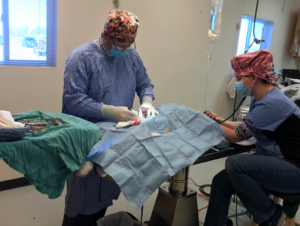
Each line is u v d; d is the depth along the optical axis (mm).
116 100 1551
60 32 2369
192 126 1490
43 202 2277
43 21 2338
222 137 1476
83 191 1529
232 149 1502
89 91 1496
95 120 1534
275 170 1375
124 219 1652
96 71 1457
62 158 961
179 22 3107
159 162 1219
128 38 1349
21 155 892
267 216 1459
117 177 1122
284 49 4492
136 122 1393
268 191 1556
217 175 1717
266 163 1390
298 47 4305
